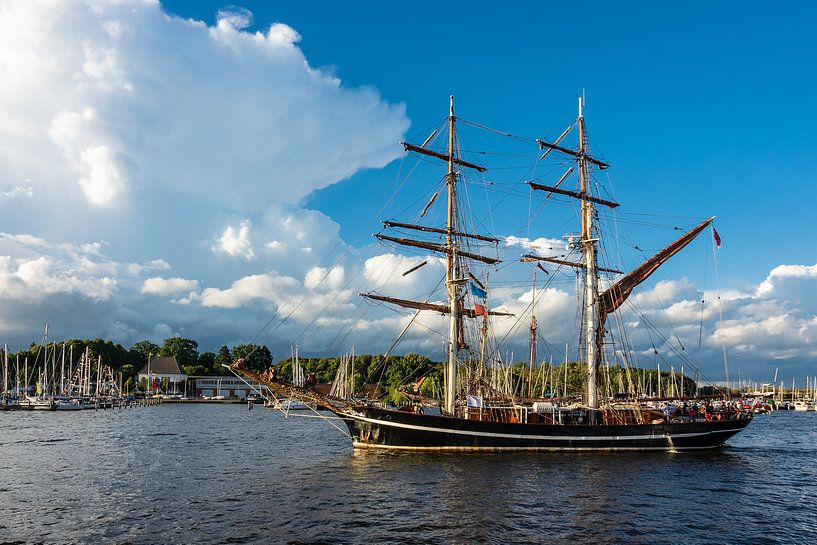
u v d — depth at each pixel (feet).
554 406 206.59
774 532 108.47
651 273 234.58
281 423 374.84
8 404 522.06
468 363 226.38
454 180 224.12
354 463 176.04
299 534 102.73
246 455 203.00
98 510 119.65
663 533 106.11
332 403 198.59
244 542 98.32
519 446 193.36
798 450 237.66
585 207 235.20
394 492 135.33
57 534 102.83
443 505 123.34
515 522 111.14
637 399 222.48
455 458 182.91
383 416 192.75
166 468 173.47
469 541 99.60
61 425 343.26
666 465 178.40
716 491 142.82
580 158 240.53
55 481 152.05
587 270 227.61
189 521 110.93
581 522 111.96
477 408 208.33
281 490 138.51
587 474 159.33
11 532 104.01
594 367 219.00
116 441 253.03
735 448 237.25
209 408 599.57
